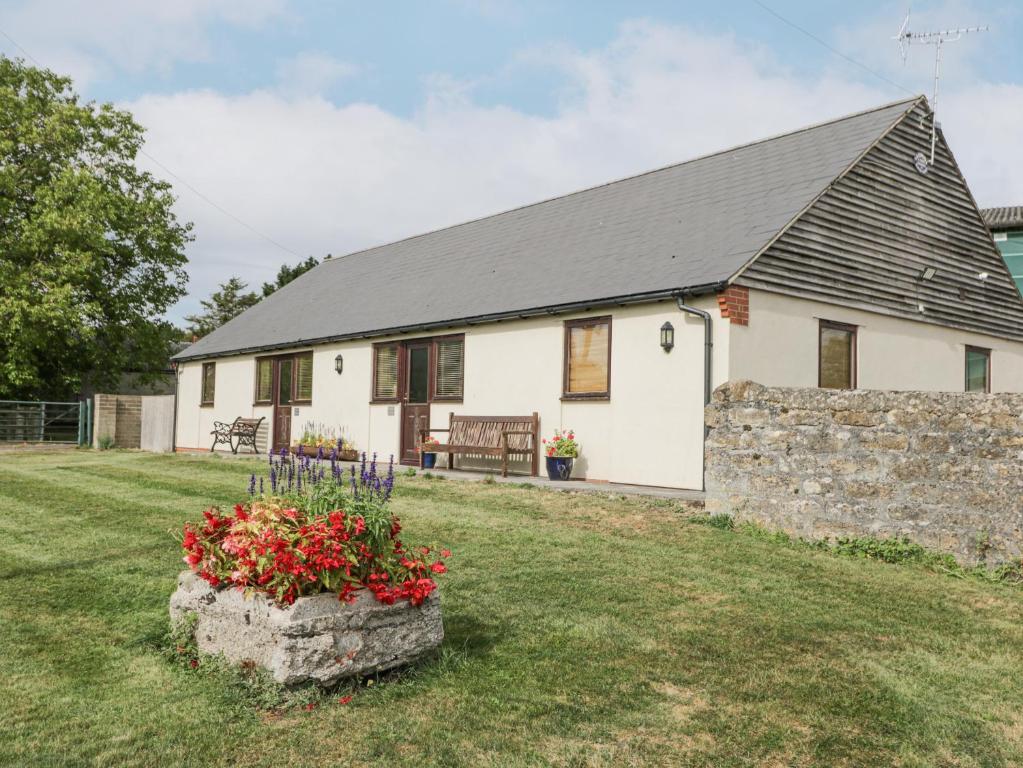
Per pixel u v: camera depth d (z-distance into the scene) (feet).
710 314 38.22
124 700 13.37
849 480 26.27
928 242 50.16
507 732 12.44
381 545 15.15
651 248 46.09
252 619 14.05
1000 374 55.47
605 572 22.39
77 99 99.14
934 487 24.58
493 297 51.03
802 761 11.69
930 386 49.78
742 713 13.26
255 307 88.69
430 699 13.64
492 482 41.68
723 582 21.58
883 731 12.74
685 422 38.96
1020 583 22.56
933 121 51.21
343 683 14.01
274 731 12.33
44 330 88.48
